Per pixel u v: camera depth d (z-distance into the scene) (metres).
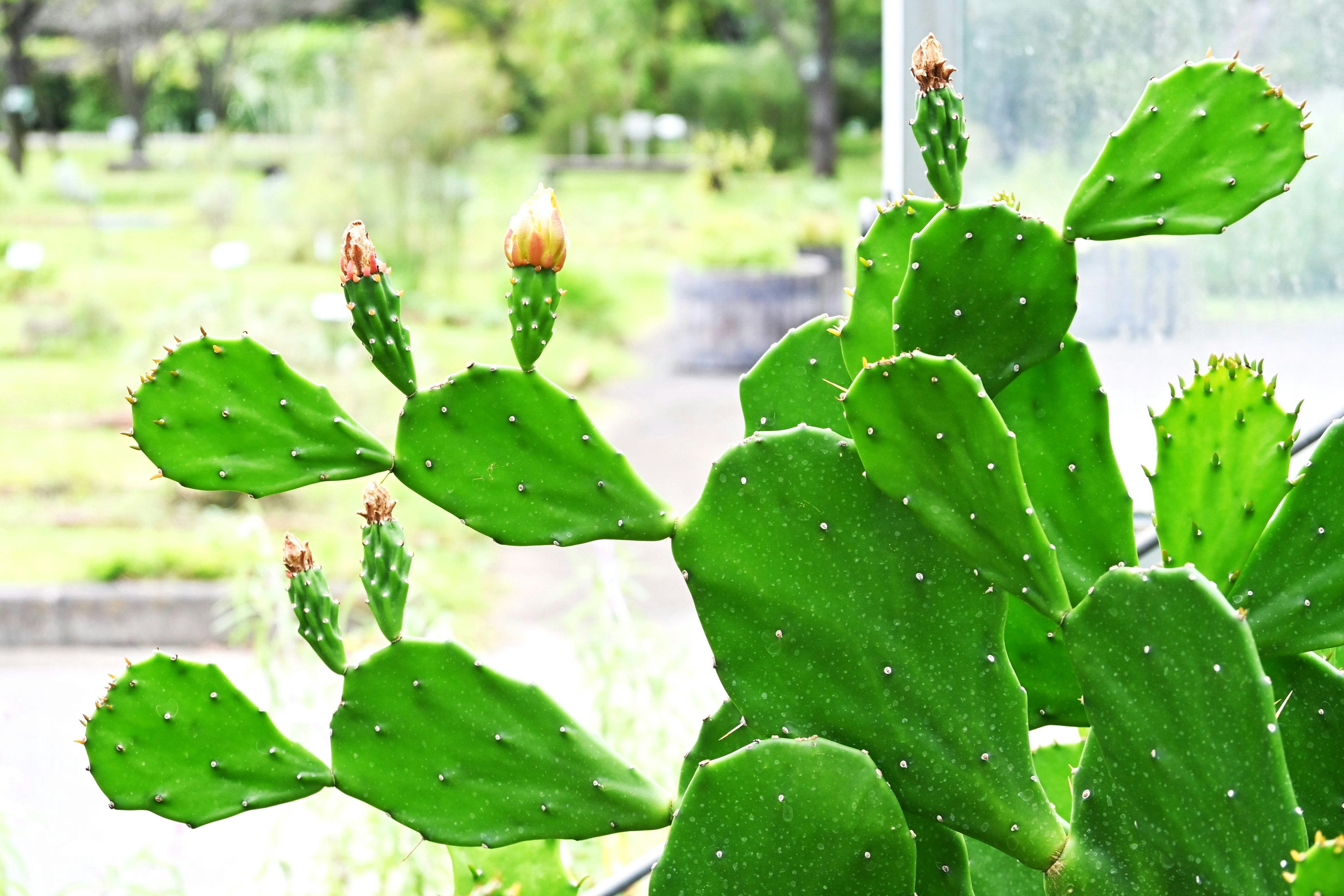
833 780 1.30
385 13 24.31
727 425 8.40
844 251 13.58
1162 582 1.26
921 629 1.32
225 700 1.33
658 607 5.11
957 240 1.30
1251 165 1.29
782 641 1.33
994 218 1.29
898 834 1.30
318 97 16.80
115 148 22.36
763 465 1.33
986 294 1.31
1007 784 1.32
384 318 1.31
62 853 2.65
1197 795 1.26
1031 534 1.28
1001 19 1.98
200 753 1.33
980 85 2.00
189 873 2.49
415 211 12.54
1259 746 1.24
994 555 1.29
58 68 20.08
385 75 12.85
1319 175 1.99
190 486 1.32
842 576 1.32
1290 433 1.33
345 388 7.83
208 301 9.30
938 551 1.31
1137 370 2.04
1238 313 2.02
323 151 12.98
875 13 22.38
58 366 9.37
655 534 1.34
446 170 12.64
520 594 5.26
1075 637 1.29
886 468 1.30
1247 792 1.25
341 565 5.59
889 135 1.98
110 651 5.16
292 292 11.57
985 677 1.32
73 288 11.80
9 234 14.55
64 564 5.64
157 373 1.31
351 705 1.34
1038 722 1.39
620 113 23.91
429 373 8.67
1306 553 1.32
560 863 1.54
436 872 2.15
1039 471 1.36
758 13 22.80
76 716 4.14
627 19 23.08
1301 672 1.34
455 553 5.76
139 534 6.07
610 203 17.88
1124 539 1.36
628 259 14.94
